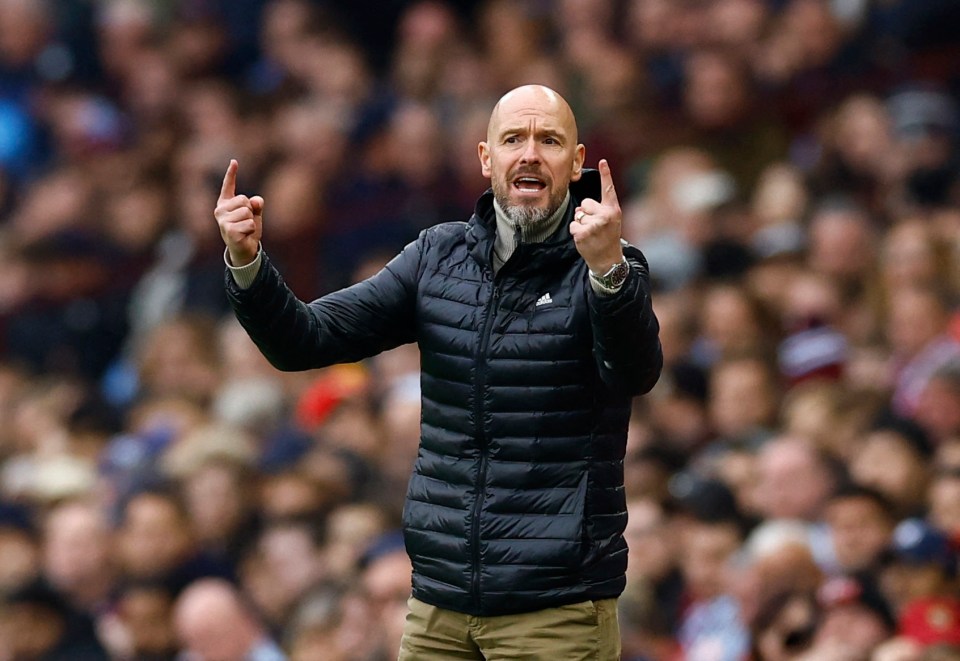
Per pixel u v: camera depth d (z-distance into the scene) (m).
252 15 52.03
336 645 28.50
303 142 44.31
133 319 46.72
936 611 23.77
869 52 39.72
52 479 38.56
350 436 35.16
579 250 15.52
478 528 16.22
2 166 51.41
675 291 36.91
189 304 44.66
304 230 42.88
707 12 42.81
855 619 23.94
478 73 45.16
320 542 32.03
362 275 40.12
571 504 16.19
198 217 44.75
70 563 33.06
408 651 16.70
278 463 34.59
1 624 32.66
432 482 16.58
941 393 28.89
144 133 50.34
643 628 27.25
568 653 16.11
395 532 31.20
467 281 16.69
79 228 47.94
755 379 31.97
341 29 50.03
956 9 39.00
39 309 47.53
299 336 16.66
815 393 30.75
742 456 29.45
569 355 16.22
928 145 37.66
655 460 30.80
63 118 51.94
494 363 16.33
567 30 45.16
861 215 36.12
